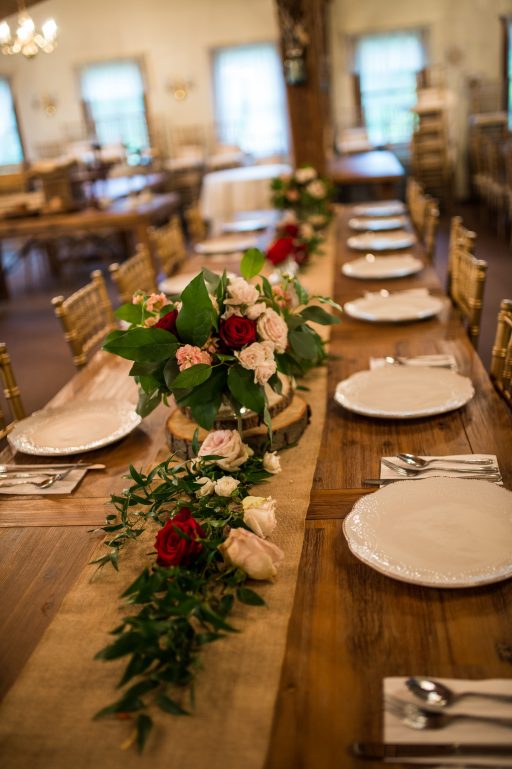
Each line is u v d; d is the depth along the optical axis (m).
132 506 1.34
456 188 9.35
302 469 1.41
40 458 1.58
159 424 1.69
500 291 5.01
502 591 1.02
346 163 6.64
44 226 5.47
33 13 9.82
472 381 1.75
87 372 2.12
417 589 1.04
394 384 1.71
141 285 3.00
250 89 9.88
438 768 0.76
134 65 9.96
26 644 1.01
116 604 1.08
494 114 8.95
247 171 7.83
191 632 0.94
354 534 1.14
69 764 0.81
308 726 0.83
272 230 4.12
